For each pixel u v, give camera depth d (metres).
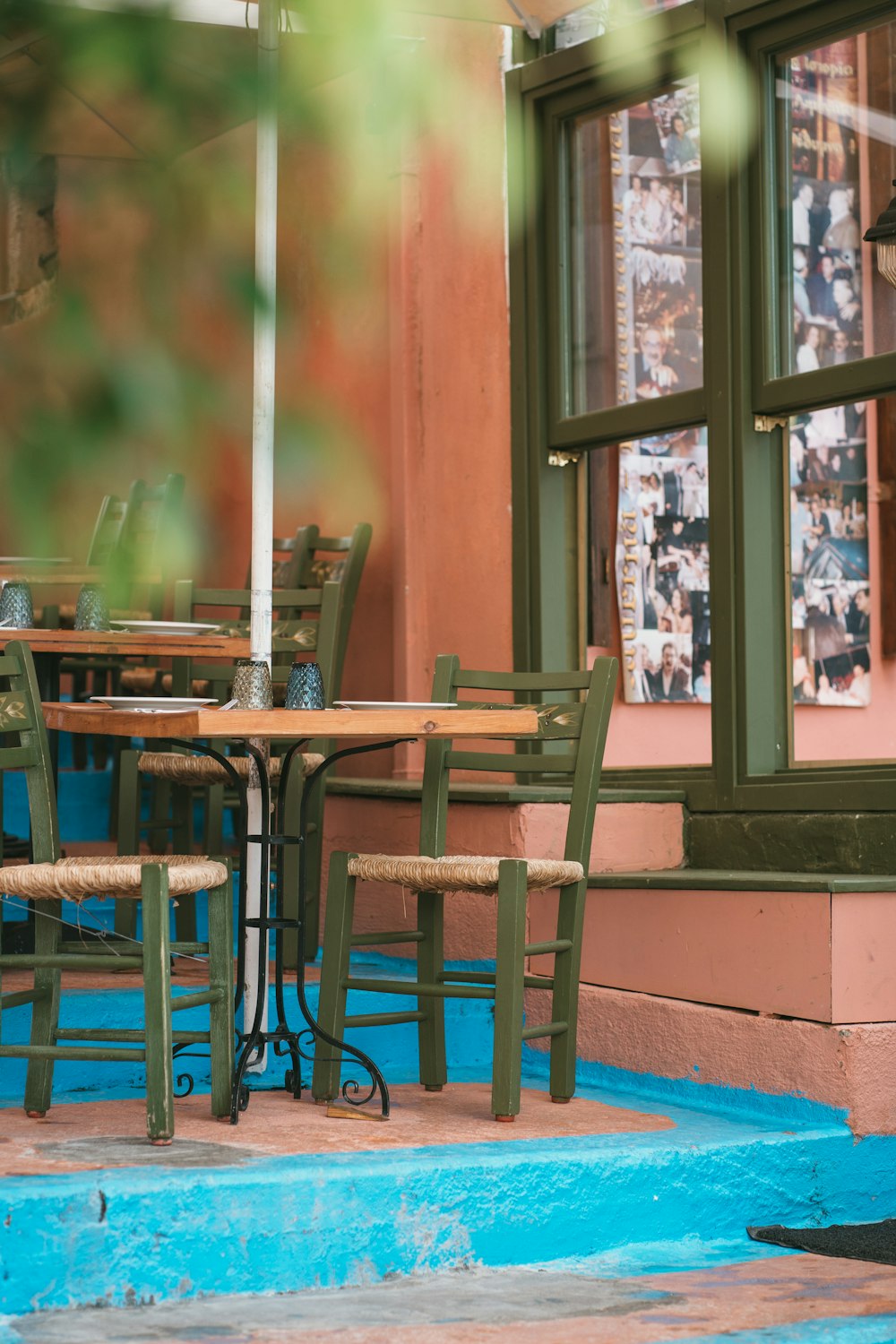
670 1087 4.18
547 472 5.77
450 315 6.26
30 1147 3.20
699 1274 3.14
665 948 4.30
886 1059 3.74
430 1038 4.11
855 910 3.79
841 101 4.75
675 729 5.35
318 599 5.14
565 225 5.75
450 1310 2.81
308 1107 3.77
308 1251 2.97
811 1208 3.62
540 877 3.77
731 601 4.94
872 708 4.71
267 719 3.27
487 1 4.81
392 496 6.55
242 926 4.03
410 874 3.72
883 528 4.72
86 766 7.37
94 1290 2.79
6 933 5.00
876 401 4.73
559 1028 3.94
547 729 3.99
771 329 4.92
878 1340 2.66
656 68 5.27
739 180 4.95
